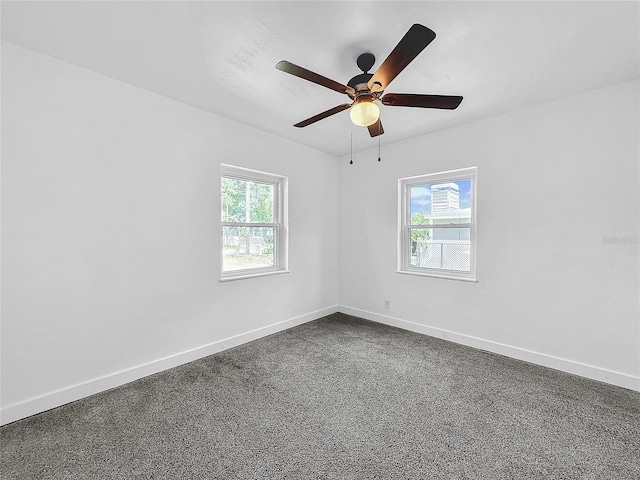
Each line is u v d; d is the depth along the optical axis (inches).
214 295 108.3
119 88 83.8
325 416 70.9
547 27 61.2
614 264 85.7
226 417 70.4
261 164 123.0
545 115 96.4
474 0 53.9
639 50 68.8
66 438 63.0
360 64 70.7
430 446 60.9
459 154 116.3
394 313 139.7
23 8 55.9
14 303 68.6
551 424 67.7
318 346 114.6
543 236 97.6
